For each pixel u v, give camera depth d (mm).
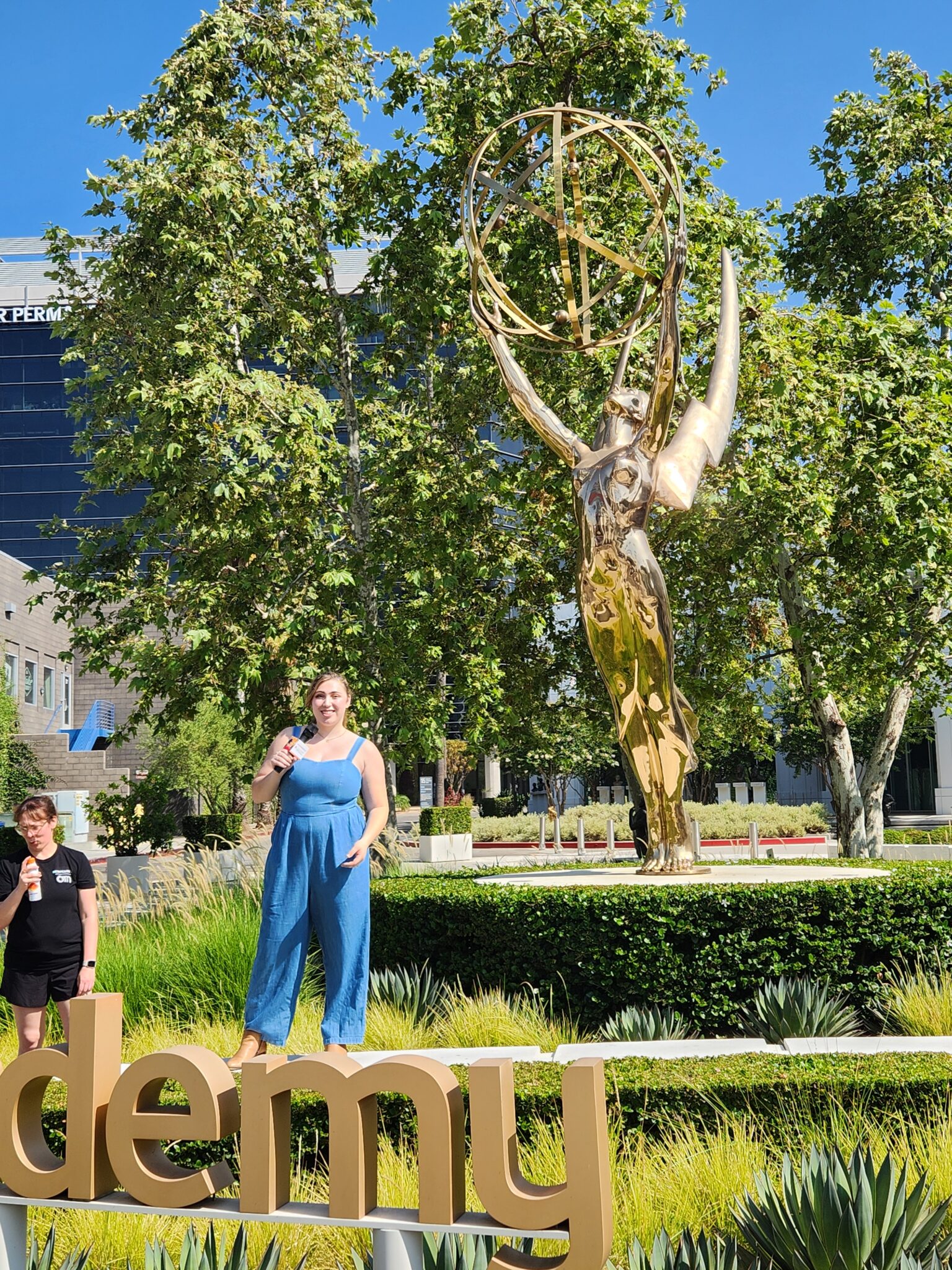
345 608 14430
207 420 14039
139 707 15641
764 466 12828
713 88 14328
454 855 30531
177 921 9875
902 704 15742
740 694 16375
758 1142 5168
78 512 16719
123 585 15719
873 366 14047
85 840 43406
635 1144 5285
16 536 62875
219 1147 5348
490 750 16797
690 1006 7965
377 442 17203
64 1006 6926
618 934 8062
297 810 5223
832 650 14336
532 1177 4840
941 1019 7027
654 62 13477
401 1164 4961
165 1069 3299
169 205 14188
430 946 8734
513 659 15430
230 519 13938
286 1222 3203
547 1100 5379
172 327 14039
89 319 16000
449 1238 3570
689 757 9562
